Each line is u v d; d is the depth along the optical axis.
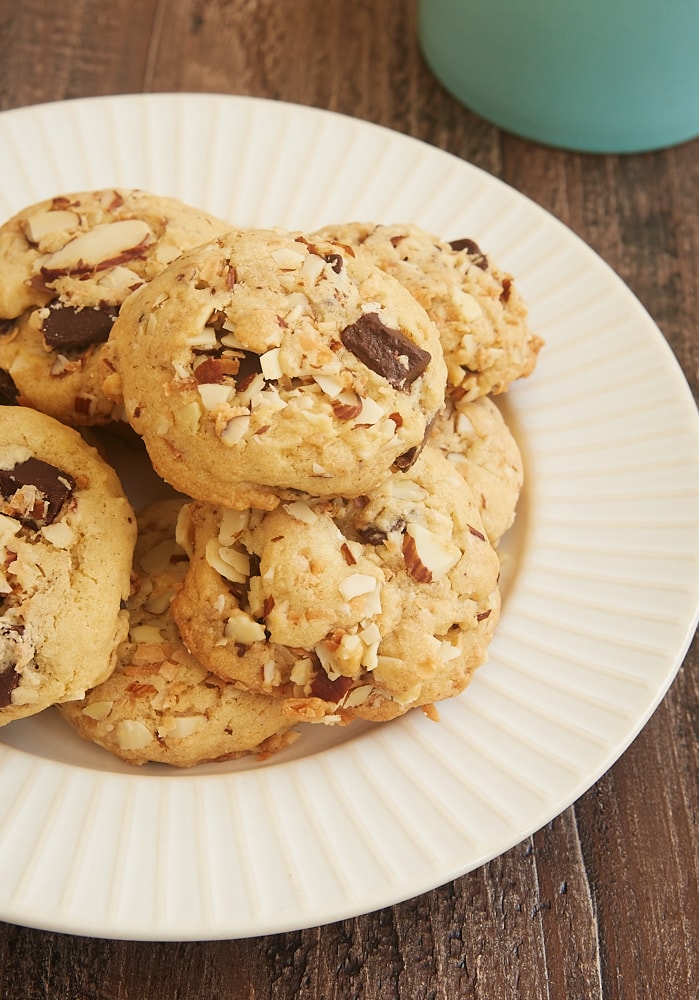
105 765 0.38
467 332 0.41
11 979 0.38
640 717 0.38
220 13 0.55
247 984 0.38
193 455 0.36
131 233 0.40
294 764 0.38
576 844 0.40
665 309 0.50
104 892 0.35
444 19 0.52
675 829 0.41
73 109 0.47
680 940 0.39
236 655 0.38
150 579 0.40
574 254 0.46
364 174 0.47
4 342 0.40
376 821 0.37
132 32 0.54
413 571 0.38
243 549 0.38
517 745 0.38
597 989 0.38
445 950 0.39
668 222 0.52
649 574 0.41
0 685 0.36
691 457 0.42
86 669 0.37
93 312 0.39
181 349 0.36
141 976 0.38
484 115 0.54
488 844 0.36
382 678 0.38
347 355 0.37
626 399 0.44
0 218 0.45
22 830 0.36
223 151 0.47
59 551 0.37
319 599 0.37
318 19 0.55
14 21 0.54
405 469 0.38
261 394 0.36
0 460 0.38
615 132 0.52
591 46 0.49
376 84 0.54
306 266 0.37
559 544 0.42
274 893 0.36
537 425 0.44
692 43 0.49
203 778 0.38
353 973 0.38
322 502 0.38
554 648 0.40
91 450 0.39
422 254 0.42
